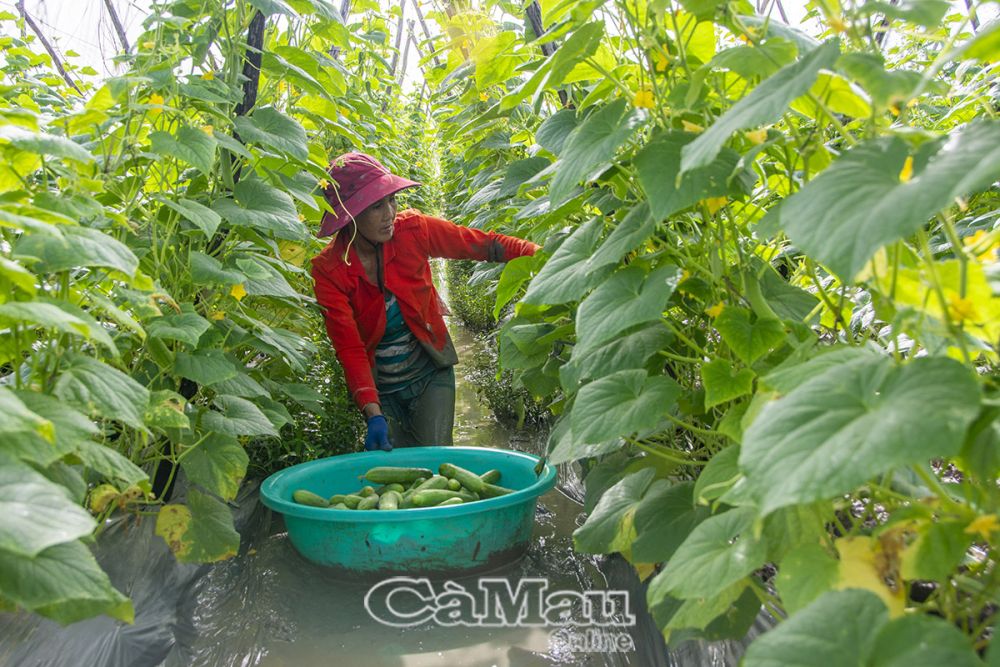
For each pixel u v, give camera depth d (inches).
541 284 81.0
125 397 68.4
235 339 118.6
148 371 107.6
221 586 118.6
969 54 38.2
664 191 62.0
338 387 166.2
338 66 148.6
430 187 553.3
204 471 100.8
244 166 126.4
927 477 43.2
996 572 44.6
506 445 190.4
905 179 40.8
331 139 215.8
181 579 112.5
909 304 44.4
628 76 82.1
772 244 87.6
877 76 44.4
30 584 46.2
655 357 84.9
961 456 39.4
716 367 64.6
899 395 37.3
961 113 116.5
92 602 55.2
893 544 43.3
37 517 41.6
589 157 67.5
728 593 56.1
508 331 114.3
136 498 93.7
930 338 51.6
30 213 59.7
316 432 154.7
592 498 100.4
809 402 39.9
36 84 101.4
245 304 138.5
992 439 38.1
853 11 48.0
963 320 41.8
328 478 135.0
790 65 48.7
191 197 118.8
